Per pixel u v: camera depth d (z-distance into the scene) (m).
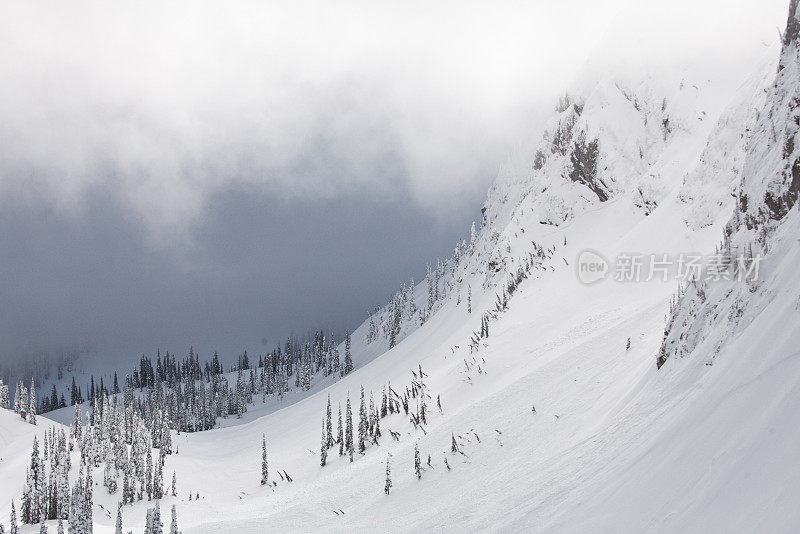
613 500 20.16
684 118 125.06
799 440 12.60
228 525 69.25
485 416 61.19
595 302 87.56
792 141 25.33
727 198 76.88
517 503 29.38
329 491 75.06
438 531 34.12
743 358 19.33
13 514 74.62
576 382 52.38
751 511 12.18
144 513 98.31
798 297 18.25
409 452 68.44
